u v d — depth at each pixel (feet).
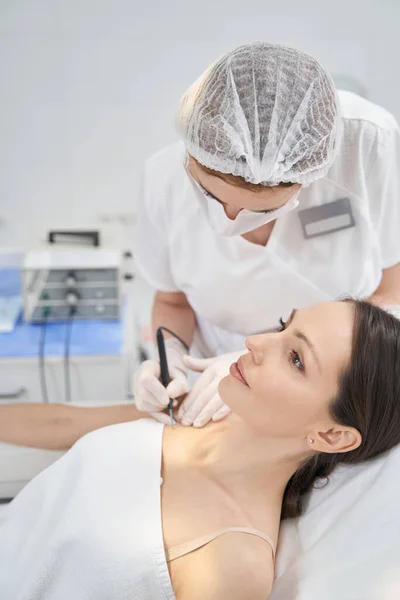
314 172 3.53
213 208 3.57
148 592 3.45
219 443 3.85
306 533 3.79
